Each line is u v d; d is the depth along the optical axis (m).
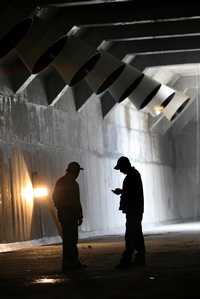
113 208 37.00
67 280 15.04
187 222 49.38
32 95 28.39
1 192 25.02
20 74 26.75
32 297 12.55
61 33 27.34
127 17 27.61
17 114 26.86
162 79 42.56
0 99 25.64
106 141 36.56
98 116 35.72
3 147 25.44
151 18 27.78
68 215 17.16
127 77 28.67
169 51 33.94
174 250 21.92
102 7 27.56
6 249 24.75
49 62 24.02
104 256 20.73
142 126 42.72
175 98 40.16
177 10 27.69
